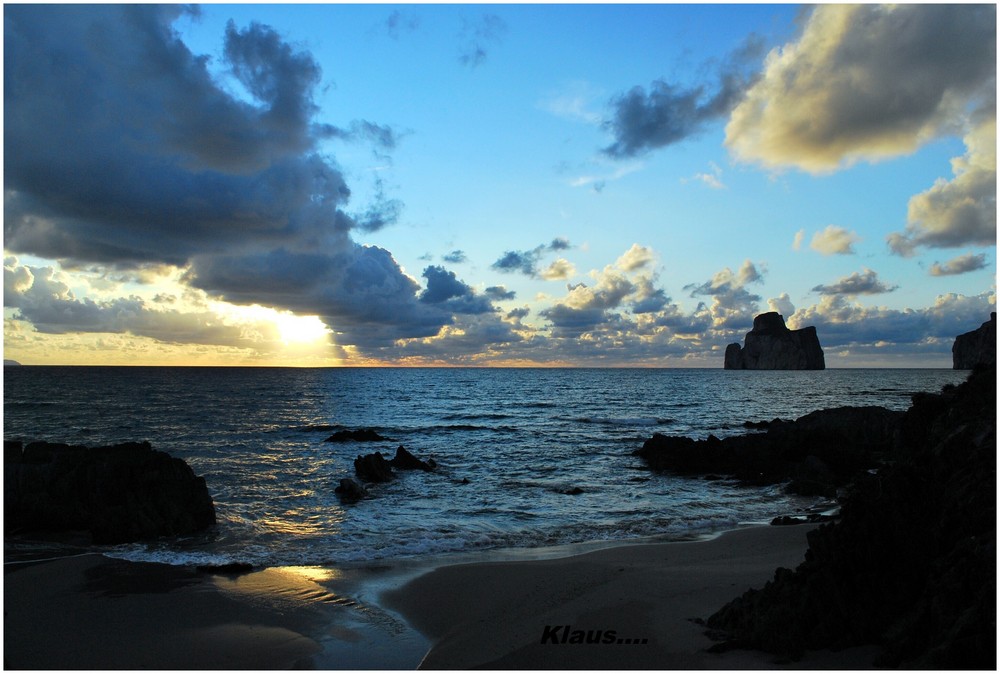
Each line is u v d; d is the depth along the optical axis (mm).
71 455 18609
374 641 9758
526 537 16844
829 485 23734
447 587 12180
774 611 7922
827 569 8078
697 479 26797
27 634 9906
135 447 19875
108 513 16281
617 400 83312
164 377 145875
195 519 17406
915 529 8297
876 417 33312
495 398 88000
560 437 42938
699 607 9852
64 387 98188
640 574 12195
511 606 10883
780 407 70625
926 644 6930
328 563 14227
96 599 11562
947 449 9391
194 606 11227
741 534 16266
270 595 11883
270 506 20594
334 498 22078
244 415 57500
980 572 6902
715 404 75562
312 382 133875
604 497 22922
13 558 14570
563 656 8406
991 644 6203
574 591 11375
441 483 25531
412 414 62375
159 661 8945
